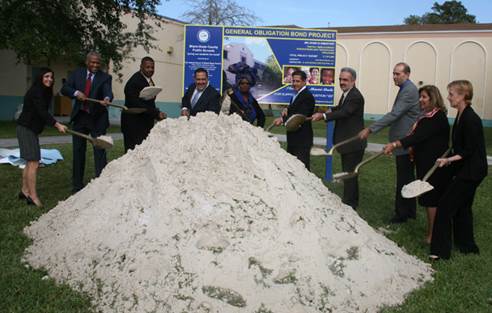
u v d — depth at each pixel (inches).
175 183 153.9
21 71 844.0
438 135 188.1
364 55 1157.7
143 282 130.6
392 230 220.1
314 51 344.5
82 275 142.2
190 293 125.0
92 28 709.9
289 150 250.1
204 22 1307.8
